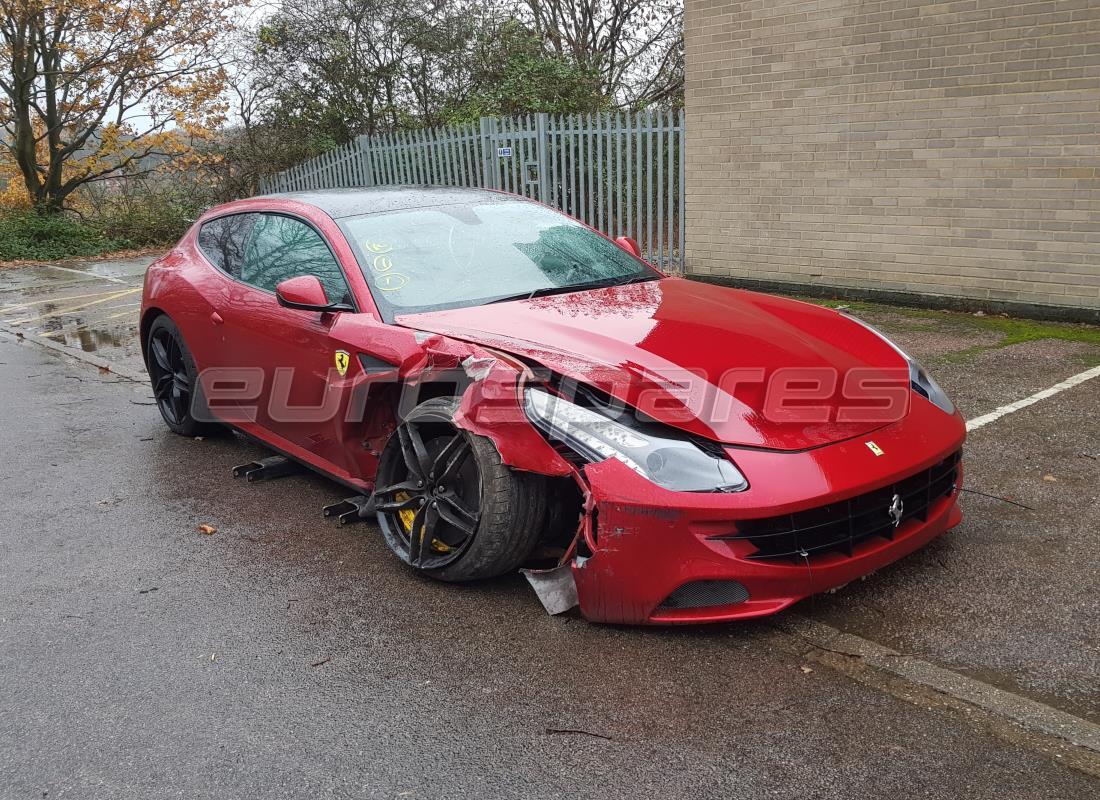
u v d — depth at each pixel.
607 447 2.76
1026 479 4.01
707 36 8.85
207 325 4.65
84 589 3.45
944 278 7.79
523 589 3.24
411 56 17.12
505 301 3.72
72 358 7.87
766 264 9.00
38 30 16.80
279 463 4.65
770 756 2.28
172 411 5.40
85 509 4.30
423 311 3.63
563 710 2.52
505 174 11.38
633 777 2.23
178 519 4.11
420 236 4.07
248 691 2.70
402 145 12.98
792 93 8.36
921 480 3.01
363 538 3.80
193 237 5.27
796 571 2.71
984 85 7.19
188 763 2.38
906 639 2.78
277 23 17.38
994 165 7.28
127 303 10.75
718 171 9.13
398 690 2.66
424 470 3.27
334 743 2.43
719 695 2.55
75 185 18.50
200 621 3.15
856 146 8.05
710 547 2.65
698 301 3.74
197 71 17.83
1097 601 2.95
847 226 8.30
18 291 12.32
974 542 3.42
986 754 2.25
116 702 2.68
